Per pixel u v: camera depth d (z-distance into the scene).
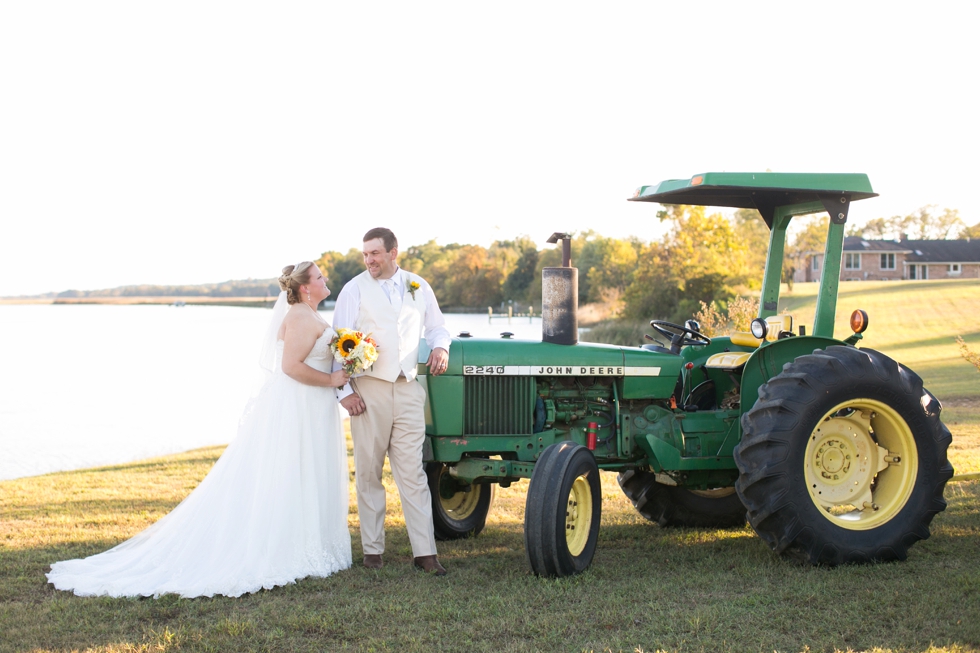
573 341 4.67
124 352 33.78
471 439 4.52
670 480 4.98
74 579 4.00
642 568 4.26
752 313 18.03
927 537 4.29
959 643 3.04
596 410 4.71
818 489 4.36
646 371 4.68
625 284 50.78
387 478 7.00
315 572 4.16
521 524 5.51
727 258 38.72
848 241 58.28
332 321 4.43
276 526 4.13
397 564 4.41
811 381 4.19
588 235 75.94
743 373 4.60
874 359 4.39
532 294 75.81
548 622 3.37
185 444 11.55
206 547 4.12
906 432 4.32
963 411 10.69
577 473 4.11
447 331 4.54
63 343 41.34
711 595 3.74
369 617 3.50
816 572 4.05
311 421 4.34
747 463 4.20
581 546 4.20
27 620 3.49
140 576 4.02
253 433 4.26
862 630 3.24
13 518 5.62
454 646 3.14
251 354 32.06
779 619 3.37
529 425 4.55
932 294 36.09
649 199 5.19
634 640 3.18
